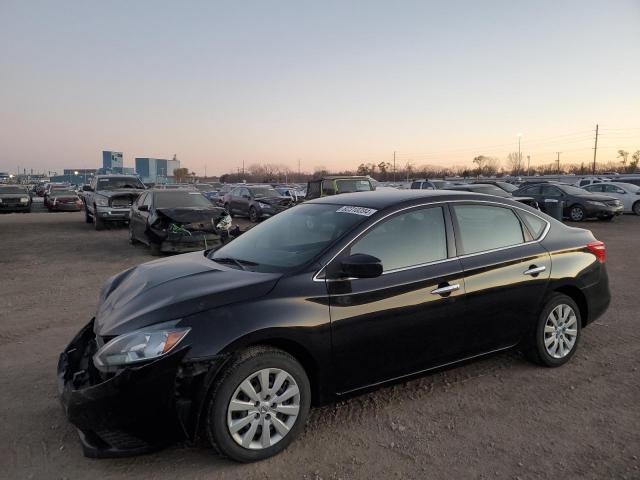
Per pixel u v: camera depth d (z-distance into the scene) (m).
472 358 3.99
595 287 4.66
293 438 3.20
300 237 3.83
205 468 3.01
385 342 3.49
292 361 3.15
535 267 4.23
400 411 3.68
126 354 2.87
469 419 3.56
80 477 2.92
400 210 3.79
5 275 8.84
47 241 13.88
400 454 3.13
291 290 3.21
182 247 10.62
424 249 3.77
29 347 5.07
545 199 19.80
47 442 3.28
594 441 3.26
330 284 3.33
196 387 2.89
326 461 3.07
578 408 3.71
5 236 15.27
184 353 2.87
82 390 2.88
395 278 3.54
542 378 4.24
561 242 4.51
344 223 3.70
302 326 3.14
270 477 2.91
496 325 4.04
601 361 4.61
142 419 2.83
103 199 16.80
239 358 2.99
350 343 3.34
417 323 3.61
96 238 14.57
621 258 10.31
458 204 4.06
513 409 3.70
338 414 3.64
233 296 3.11
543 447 3.20
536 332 4.30
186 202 11.70
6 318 6.09
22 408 3.74
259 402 3.05
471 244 4.00
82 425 2.88
